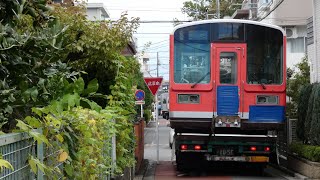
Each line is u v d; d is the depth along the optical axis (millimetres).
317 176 13930
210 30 14133
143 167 17016
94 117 6086
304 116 15969
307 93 16000
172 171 16609
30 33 4887
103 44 10586
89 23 10703
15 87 4602
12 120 4590
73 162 4949
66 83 6039
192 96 14000
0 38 4285
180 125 13992
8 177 3271
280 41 14148
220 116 13867
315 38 18781
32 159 3562
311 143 15141
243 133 14391
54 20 5305
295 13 32250
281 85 14008
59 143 4434
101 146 6578
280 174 15750
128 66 12633
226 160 14453
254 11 36969
